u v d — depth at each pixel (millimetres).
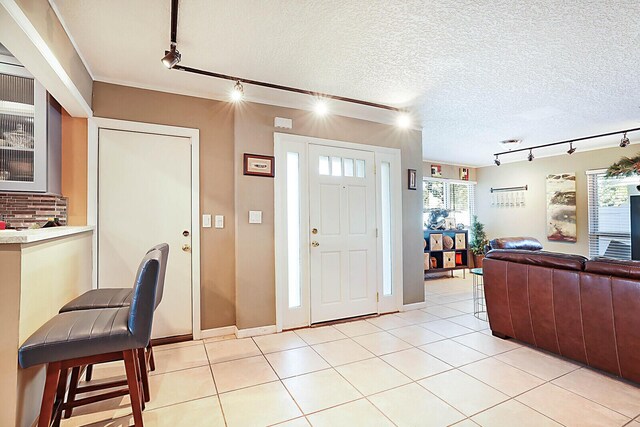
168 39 2148
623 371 2100
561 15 1900
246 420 1761
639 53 2350
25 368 1343
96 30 2035
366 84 2883
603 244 5293
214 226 3055
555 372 2289
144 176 2832
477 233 6812
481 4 1801
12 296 1365
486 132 4465
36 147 2326
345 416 1793
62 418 1767
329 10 1852
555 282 2467
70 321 1499
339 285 3520
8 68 2275
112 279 2719
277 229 3186
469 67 2570
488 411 1826
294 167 3344
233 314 3109
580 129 4336
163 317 2869
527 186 6340
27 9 1481
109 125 2709
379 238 3791
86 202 2633
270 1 1767
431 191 6621
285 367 2385
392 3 1790
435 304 4203
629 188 5031
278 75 2693
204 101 3051
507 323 2850
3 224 1956
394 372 2301
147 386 1914
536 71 2641
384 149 3867
